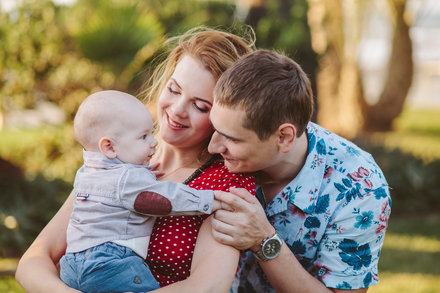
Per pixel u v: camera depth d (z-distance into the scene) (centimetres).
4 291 434
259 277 215
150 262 188
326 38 1240
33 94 909
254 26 989
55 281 184
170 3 970
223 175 194
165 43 245
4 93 905
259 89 173
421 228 689
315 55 1077
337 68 1348
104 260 179
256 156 180
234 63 181
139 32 755
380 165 821
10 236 555
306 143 202
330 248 197
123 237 183
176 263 186
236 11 1016
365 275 196
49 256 199
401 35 1470
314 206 198
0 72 900
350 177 199
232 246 182
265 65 177
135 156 193
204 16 991
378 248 202
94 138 192
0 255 551
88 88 897
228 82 175
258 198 208
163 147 217
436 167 820
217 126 178
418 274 512
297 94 179
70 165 850
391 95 1488
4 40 889
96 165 191
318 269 199
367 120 1482
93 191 187
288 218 201
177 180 204
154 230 191
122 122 191
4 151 911
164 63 239
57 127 904
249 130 175
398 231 675
